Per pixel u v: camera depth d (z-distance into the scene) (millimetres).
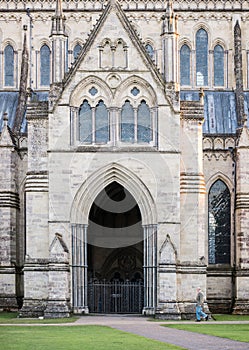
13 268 92188
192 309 82812
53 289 82250
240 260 93375
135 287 89875
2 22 107938
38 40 107500
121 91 85750
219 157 97375
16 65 107125
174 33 86000
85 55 85938
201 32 108000
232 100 104250
